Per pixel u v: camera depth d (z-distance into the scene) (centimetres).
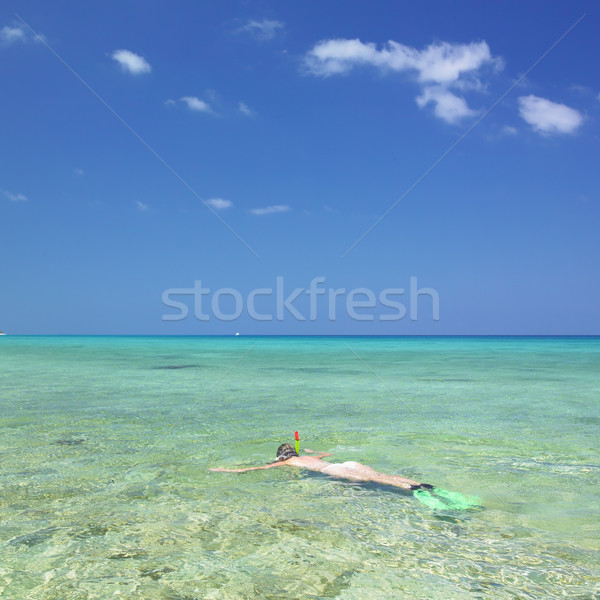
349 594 304
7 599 296
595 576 331
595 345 6194
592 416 991
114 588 310
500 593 308
